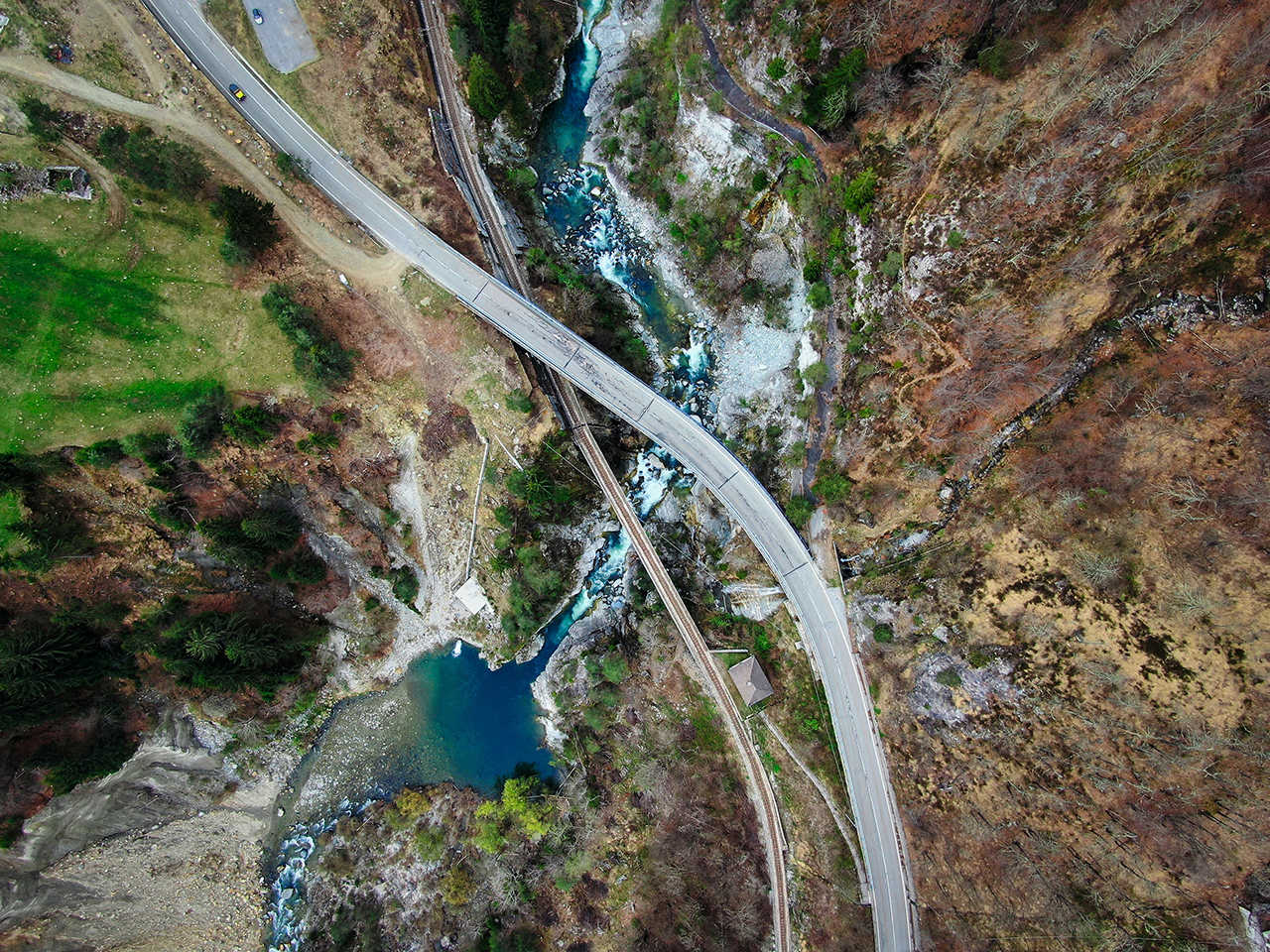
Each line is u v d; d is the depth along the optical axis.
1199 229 39.31
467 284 52.72
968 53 43.06
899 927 51.19
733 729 56.28
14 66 46.03
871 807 51.91
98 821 54.97
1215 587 38.22
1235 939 37.50
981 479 47.41
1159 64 36.78
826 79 46.19
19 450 47.75
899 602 50.34
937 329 46.47
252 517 53.34
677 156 55.59
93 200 47.38
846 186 49.19
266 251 49.88
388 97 51.25
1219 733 38.03
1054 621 43.66
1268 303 38.72
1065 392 44.84
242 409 49.59
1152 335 41.94
